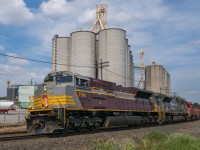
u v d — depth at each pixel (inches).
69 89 838.5
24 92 3476.9
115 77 2393.0
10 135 834.8
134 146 546.3
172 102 1849.2
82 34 2437.3
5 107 2386.8
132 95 1273.4
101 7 3494.1
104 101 1017.5
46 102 826.2
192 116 2367.1
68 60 2573.8
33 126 826.8
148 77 3644.2
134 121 1221.7
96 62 2518.5
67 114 828.0
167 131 1059.9
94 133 861.8
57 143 612.4
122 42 2454.5
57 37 2608.3
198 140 650.8
